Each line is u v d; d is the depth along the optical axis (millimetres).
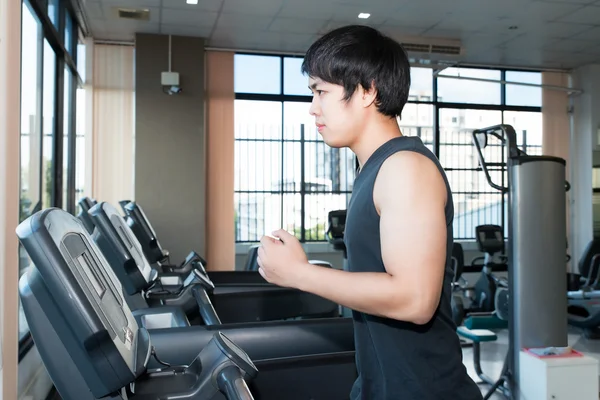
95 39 6480
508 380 3262
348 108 1009
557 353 3061
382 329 999
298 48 7074
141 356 1168
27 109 3740
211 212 6926
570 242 8273
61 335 971
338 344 2090
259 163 7590
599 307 5258
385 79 999
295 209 7762
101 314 1012
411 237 883
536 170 3176
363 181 1009
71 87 5395
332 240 6078
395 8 5625
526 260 3180
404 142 981
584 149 8086
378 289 876
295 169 7719
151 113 6453
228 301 2984
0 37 1828
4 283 1827
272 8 5594
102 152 6484
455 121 8070
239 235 7609
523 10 5695
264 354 2018
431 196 913
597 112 7988
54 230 982
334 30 1030
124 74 6566
